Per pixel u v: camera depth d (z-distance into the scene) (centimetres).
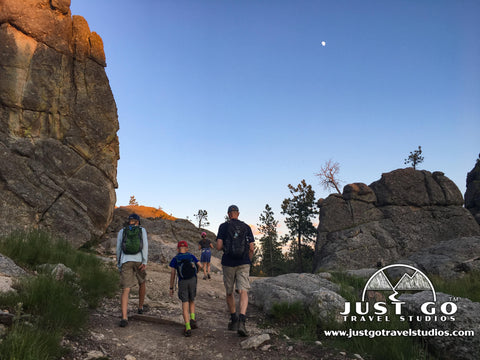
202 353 436
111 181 1727
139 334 490
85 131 1658
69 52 1720
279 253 4928
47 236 906
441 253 1534
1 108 1491
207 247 1295
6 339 337
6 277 547
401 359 419
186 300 511
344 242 2228
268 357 426
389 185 2508
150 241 1870
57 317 431
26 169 1452
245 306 503
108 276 765
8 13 1580
